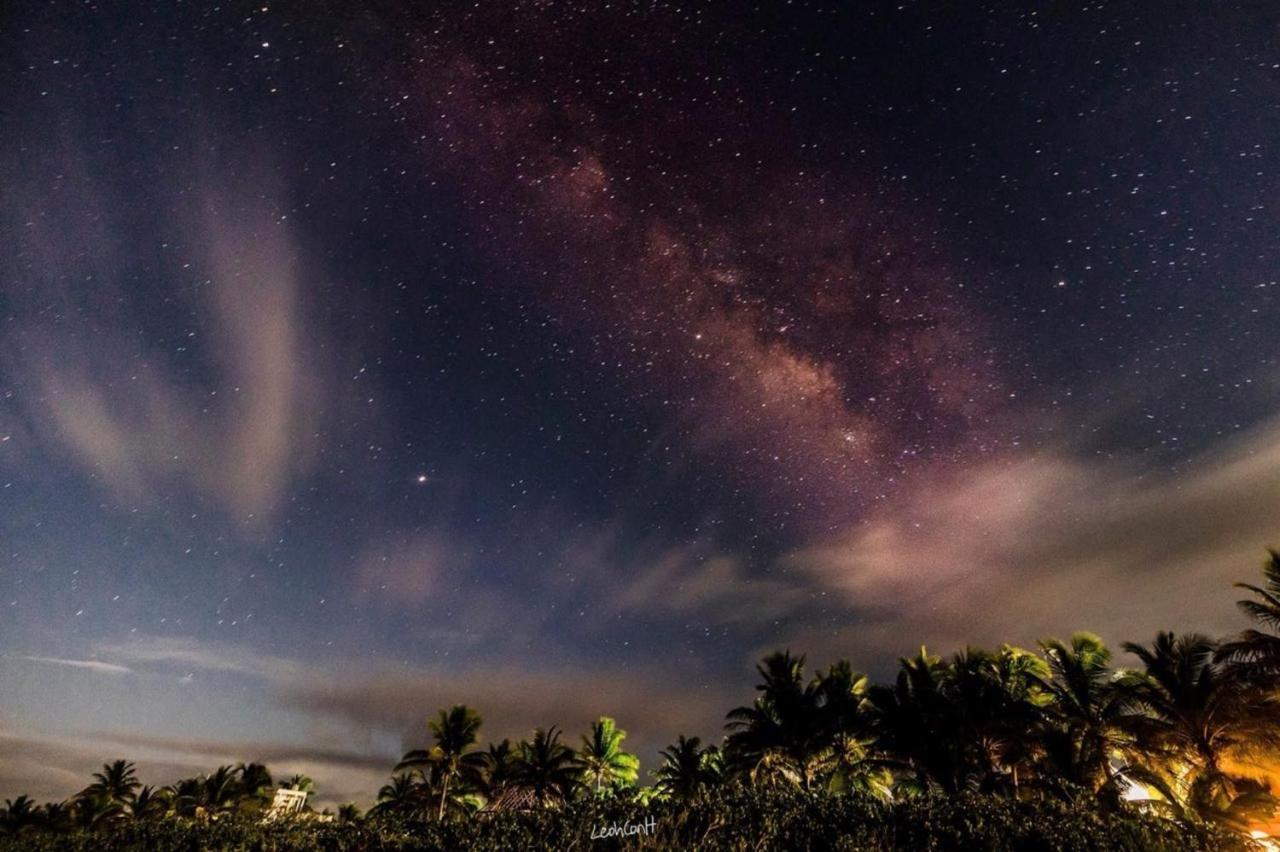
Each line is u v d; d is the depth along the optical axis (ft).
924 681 79.77
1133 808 38.32
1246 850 32.53
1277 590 59.57
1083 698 71.92
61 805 148.87
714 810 34.65
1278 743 58.44
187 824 45.85
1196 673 65.51
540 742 119.44
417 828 39.09
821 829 31.89
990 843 29.86
